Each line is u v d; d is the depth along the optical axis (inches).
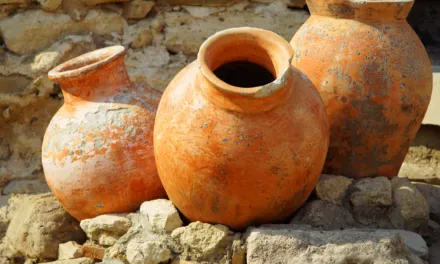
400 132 73.9
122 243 70.1
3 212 84.2
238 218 65.9
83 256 72.5
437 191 83.8
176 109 65.2
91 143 71.6
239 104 62.2
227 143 62.7
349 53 72.0
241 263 65.4
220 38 66.1
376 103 72.0
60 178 72.5
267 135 62.8
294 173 64.2
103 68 73.0
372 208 72.1
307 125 64.5
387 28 72.7
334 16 73.8
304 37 74.6
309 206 70.2
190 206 66.6
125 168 71.6
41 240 75.2
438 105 94.7
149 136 72.6
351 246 63.2
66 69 76.0
